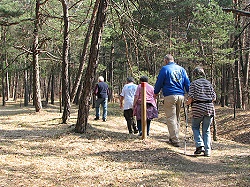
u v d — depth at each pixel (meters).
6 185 4.34
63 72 11.46
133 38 9.96
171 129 7.59
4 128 10.35
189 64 16.33
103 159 6.14
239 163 5.83
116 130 9.77
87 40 12.67
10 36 20.25
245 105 29.31
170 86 7.33
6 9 17.23
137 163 5.86
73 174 5.06
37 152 6.63
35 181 4.60
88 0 14.53
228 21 13.24
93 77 8.39
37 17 15.60
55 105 34.97
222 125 20.97
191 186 4.50
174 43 14.96
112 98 35.00
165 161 6.02
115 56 27.78
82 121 8.40
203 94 6.60
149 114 8.44
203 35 13.48
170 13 17.53
